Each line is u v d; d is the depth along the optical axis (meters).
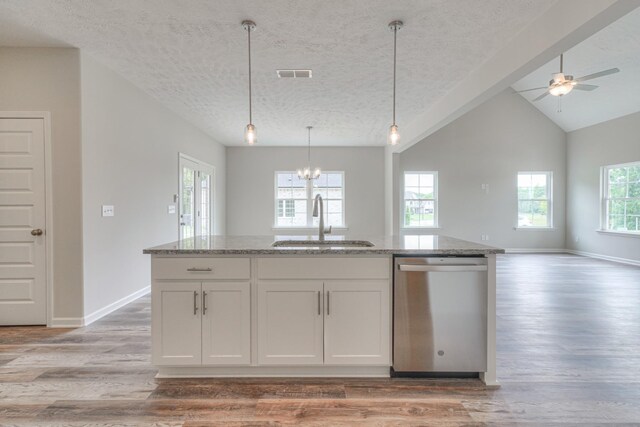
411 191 8.30
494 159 8.28
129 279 3.94
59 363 2.41
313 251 2.16
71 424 1.74
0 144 3.12
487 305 2.17
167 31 2.88
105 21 2.72
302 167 7.90
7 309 3.15
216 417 1.81
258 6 2.53
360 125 6.01
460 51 3.21
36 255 3.16
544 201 8.38
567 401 1.96
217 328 2.18
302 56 3.34
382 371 2.25
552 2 2.44
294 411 1.87
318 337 2.19
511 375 2.27
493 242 8.28
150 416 1.81
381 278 2.19
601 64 5.66
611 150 7.04
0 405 1.90
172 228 5.07
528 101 8.22
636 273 5.75
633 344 2.80
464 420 1.79
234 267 2.18
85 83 3.22
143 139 4.25
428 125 5.06
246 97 4.50
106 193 3.52
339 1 2.46
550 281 5.15
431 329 2.18
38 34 2.91
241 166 7.87
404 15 2.64
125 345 2.72
